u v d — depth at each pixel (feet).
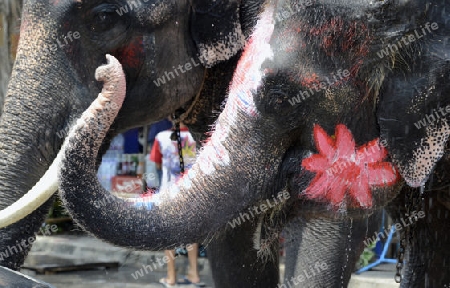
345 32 10.76
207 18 14.92
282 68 10.78
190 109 15.57
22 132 13.71
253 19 14.58
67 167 9.75
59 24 14.10
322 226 16.56
